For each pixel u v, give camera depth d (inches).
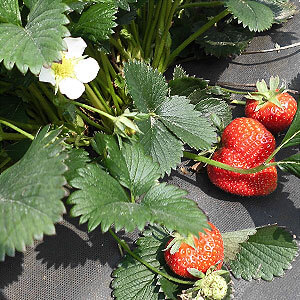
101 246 12.1
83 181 9.6
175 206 9.9
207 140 12.2
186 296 10.6
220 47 14.8
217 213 12.8
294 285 11.8
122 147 10.8
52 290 11.6
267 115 13.3
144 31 15.0
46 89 12.4
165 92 12.4
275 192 13.0
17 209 8.4
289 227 12.6
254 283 11.8
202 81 13.4
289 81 14.9
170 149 12.0
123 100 13.9
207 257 10.7
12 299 11.5
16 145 12.3
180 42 15.3
